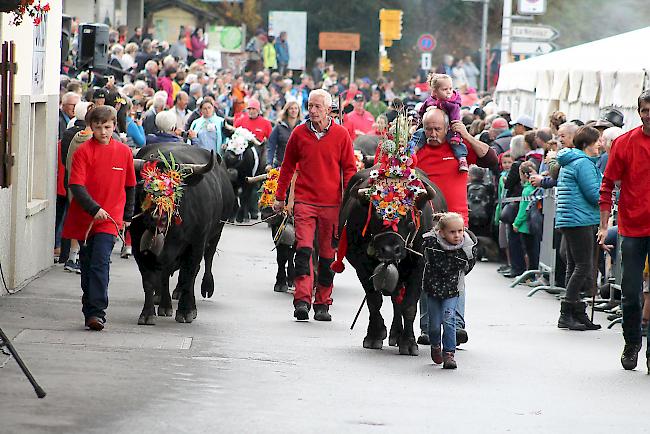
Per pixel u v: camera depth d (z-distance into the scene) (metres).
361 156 20.58
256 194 28.89
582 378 12.67
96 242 13.88
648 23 62.50
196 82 36.22
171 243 14.46
